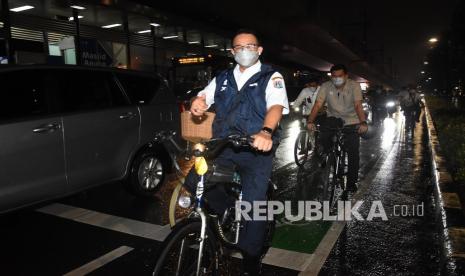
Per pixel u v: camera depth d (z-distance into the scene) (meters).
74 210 5.07
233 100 2.78
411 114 12.30
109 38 18.73
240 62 2.73
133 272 3.48
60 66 4.59
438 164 6.93
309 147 8.26
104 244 4.04
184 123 3.10
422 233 4.26
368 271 3.43
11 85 4.04
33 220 4.71
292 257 3.70
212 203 2.84
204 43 26.28
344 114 5.41
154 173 5.66
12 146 3.91
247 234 2.89
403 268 3.48
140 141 5.34
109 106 5.02
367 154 9.25
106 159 4.91
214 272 2.88
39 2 14.03
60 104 4.45
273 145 2.83
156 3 16.98
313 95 8.26
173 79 15.89
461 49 17.78
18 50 14.16
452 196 4.99
